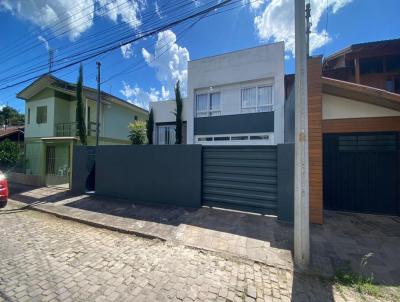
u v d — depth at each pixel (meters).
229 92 11.98
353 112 6.07
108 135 17.72
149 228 5.05
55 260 3.63
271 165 5.67
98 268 3.39
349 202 6.31
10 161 14.58
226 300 2.70
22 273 3.22
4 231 5.05
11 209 7.10
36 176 11.24
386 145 6.08
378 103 5.71
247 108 11.59
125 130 19.42
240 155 6.02
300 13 3.53
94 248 4.13
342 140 6.43
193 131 12.72
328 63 13.24
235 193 6.09
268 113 11.03
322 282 3.10
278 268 3.44
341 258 3.67
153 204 6.93
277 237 4.50
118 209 6.55
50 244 4.30
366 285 3.00
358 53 11.31
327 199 6.50
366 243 4.22
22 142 18.73
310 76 5.39
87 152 8.73
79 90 14.57
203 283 3.04
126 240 4.55
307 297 2.79
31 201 7.91
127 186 7.61
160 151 7.02
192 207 6.50
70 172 9.48
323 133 6.34
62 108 16.55
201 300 2.69
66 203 7.38
